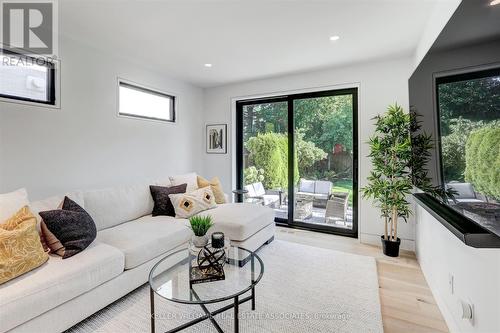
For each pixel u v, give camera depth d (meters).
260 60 3.33
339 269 2.59
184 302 1.44
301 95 4.00
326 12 2.22
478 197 1.17
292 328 1.74
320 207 3.93
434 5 2.11
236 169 4.61
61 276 1.59
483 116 1.10
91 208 2.45
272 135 4.30
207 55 3.17
